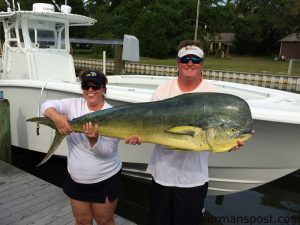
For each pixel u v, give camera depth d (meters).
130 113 2.11
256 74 22.31
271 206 5.12
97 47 30.36
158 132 2.06
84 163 2.41
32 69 5.94
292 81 21.03
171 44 36.59
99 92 2.37
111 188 2.51
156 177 2.42
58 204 3.85
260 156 4.07
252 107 3.92
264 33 48.75
